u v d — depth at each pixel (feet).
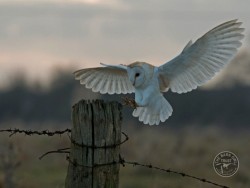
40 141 84.28
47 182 59.57
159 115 25.25
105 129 23.86
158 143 83.35
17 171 61.16
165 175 62.23
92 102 24.06
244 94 188.44
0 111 243.19
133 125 110.22
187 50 25.34
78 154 23.98
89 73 26.73
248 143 84.07
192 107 179.42
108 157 23.94
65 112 228.22
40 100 236.63
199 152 75.25
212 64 25.73
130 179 62.59
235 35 25.38
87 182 23.90
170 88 25.98
